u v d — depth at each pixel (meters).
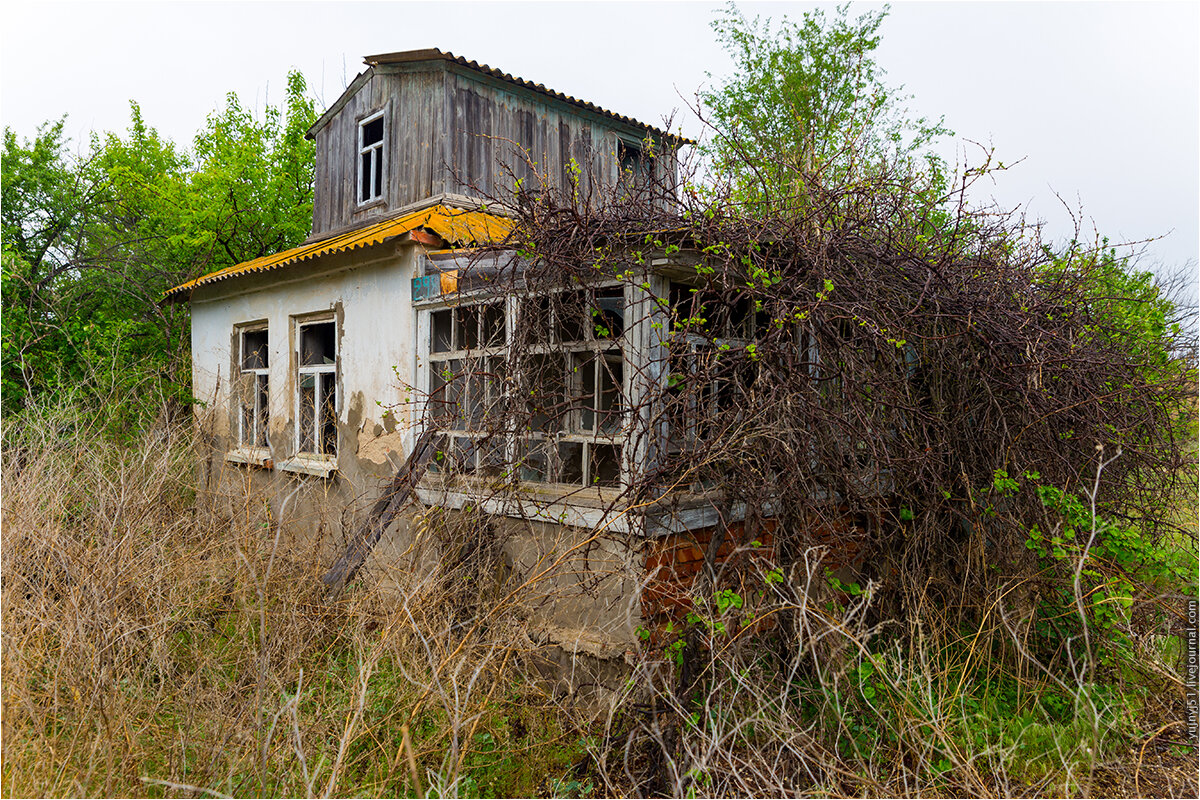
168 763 3.18
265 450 7.68
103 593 3.76
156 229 12.09
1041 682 3.87
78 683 3.40
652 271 3.84
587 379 4.67
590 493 4.24
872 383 3.74
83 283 10.58
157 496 5.01
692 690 3.43
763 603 3.66
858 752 3.23
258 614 4.11
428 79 7.89
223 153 12.14
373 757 3.29
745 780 3.07
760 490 3.53
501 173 8.02
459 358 5.18
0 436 5.35
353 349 6.37
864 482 3.85
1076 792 3.10
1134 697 3.84
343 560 4.84
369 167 8.99
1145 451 4.41
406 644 3.82
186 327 10.94
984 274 4.50
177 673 3.89
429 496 5.14
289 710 3.20
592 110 8.86
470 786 3.26
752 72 11.05
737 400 3.61
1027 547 3.85
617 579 3.92
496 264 4.55
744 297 3.94
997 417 4.21
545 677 4.17
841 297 3.74
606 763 3.35
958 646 4.08
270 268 7.05
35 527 4.18
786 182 4.81
